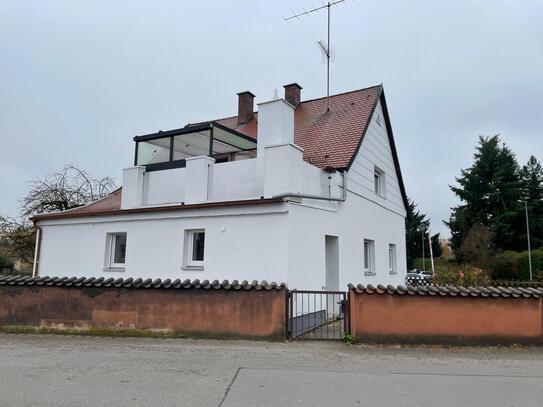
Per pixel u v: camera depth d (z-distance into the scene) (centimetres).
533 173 5200
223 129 1173
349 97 1648
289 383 557
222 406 470
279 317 816
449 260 4825
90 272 1261
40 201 2328
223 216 1059
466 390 539
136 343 800
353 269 1280
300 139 1457
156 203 1229
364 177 1419
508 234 4394
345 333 808
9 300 923
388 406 480
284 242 966
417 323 793
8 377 578
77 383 551
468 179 4816
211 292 845
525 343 783
